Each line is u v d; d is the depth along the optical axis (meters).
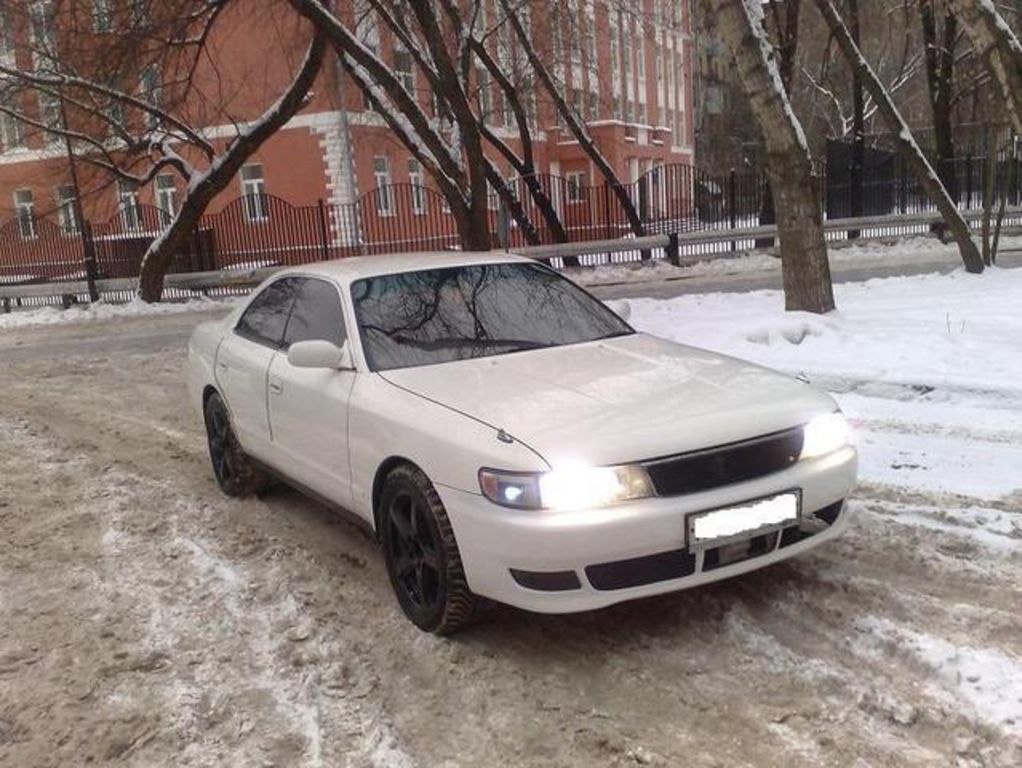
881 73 41.59
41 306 22.95
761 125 10.41
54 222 27.78
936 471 5.61
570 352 4.66
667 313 11.84
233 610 4.39
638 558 3.52
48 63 18.52
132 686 3.74
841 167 23.34
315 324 5.08
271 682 3.71
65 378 11.70
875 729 3.14
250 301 6.05
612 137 42.91
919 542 4.59
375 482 4.25
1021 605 3.91
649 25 22.47
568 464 3.47
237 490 6.01
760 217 22.91
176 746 3.31
